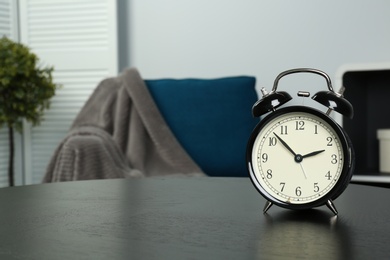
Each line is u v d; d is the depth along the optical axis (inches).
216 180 60.2
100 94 111.2
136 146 105.8
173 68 126.3
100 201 45.9
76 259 28.3
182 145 108.7
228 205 43.6
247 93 109.0
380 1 111.8
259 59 120.0
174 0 125.5
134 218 38.6
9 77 110.5
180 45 125.5
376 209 42.1
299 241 31.9
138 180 60.4
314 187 39.7
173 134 109.2
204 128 108.6
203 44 123.9
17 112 116.6
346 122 98.7
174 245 31.0
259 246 30.8
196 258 28.5
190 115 109.3
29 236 33.4
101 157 91.0
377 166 114.8
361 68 96.1
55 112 129.7
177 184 56.9
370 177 96.2
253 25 120.1
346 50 114.3
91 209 42.2
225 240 32.1
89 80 127.2
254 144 40.9
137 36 128.7
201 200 46.2
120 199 46.9
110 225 36.3
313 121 39.9
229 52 122.0
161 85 111.6
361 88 110.3
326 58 115.6
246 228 35.2
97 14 125.6
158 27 127.0
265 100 40.4
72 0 127.2
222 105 108.7
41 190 52.9
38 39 130.3
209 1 123.0
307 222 37.0
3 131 129.9
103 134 99.2
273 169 40.5
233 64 121.8
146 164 106.3
